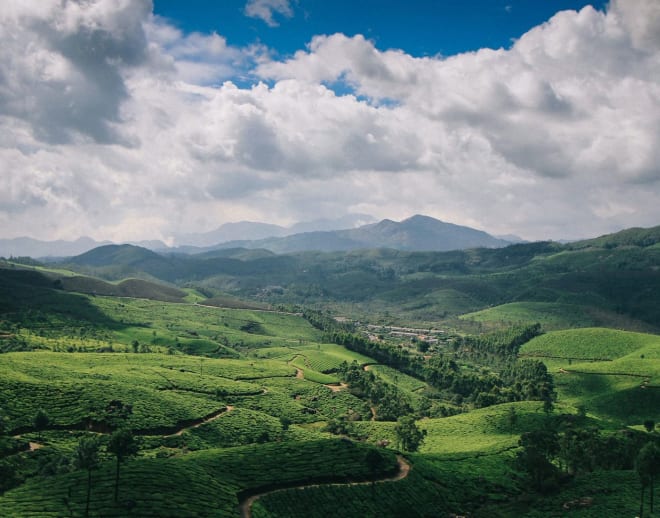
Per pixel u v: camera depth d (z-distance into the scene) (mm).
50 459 128250
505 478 145000
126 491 96625
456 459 158875
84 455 91562
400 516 114562
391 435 196750
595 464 150250
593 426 192375
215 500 101562
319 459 133250
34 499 91500
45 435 143750
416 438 179250
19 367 192500
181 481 106000
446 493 130125
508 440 181375
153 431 165250
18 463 123750
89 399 168125
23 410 151250
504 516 119688
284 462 129625
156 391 195250
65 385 174500
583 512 114562
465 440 195250
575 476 145000
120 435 91750
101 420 158750
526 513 120000
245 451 136375
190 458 127500
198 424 179500
